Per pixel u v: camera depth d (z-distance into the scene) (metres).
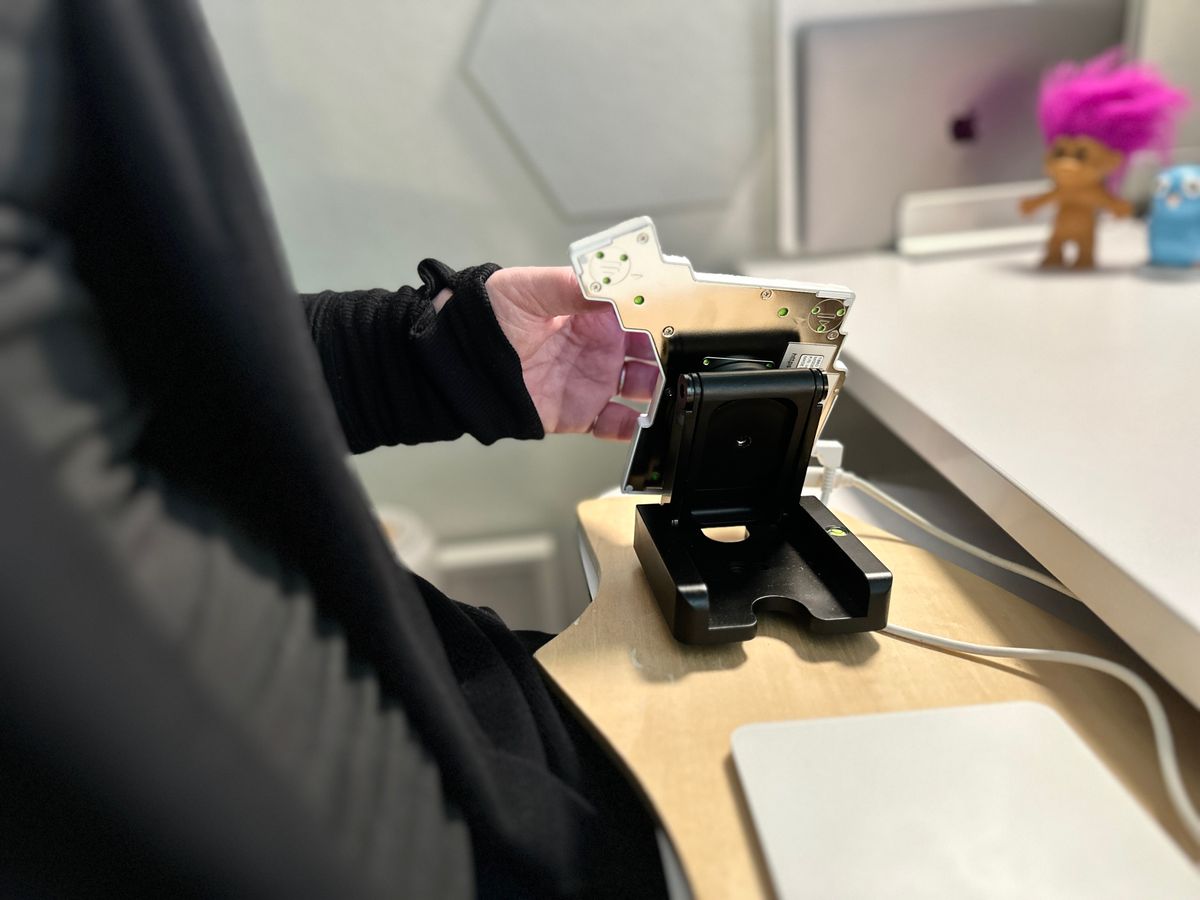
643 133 0.96
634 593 0.47
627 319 0.41
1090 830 0.29
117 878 0.21
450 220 0.99
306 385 0.23
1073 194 0.81
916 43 0.88
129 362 0.21
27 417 0.17
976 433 0.49
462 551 1.16
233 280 0.21
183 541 0.21
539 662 0.42
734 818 0.32
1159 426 0.48
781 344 0.44
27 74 0.17
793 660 0.41
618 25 0.92
